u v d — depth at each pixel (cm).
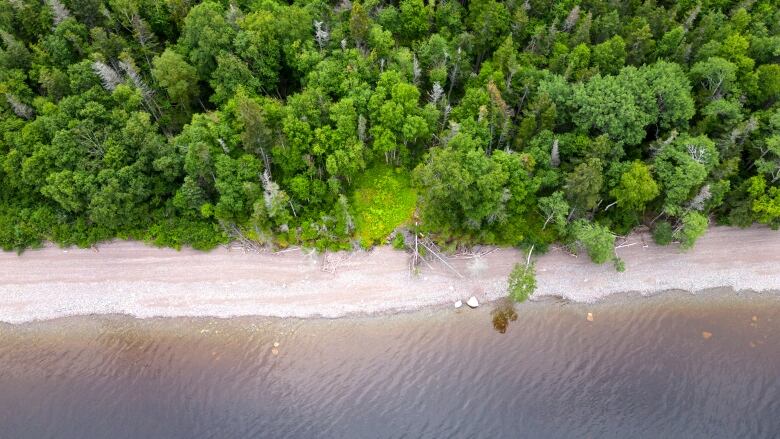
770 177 5919
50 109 5759
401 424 5212
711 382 5453
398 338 5706
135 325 5812
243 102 5369
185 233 5972
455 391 5394
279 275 5975
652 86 5866
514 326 5806
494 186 5378
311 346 5653
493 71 6369
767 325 5834
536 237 5969
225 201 5581
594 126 5938
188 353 5631
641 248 6159
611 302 5972
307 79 6384
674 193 5566
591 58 6444
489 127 6091
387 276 5975
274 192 5509
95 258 6056
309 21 6431
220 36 6172
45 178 5691
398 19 6875
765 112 6059
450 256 6059
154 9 6831
